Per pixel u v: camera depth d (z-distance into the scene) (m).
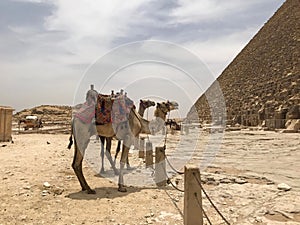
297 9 79.75
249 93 66.56
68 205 6.78
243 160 14.73
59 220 5.88
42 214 6.17
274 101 46.56
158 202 7.20
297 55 58.09
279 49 72.31
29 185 8.23
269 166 12.74
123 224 5.73
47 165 11.47
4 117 22.06
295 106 38.28
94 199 7.29
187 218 5.37
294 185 8.95
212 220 6.00
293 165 13.02
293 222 5.85
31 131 39.50
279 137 28.97
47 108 90.50
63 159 13.23
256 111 51.41
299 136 29.33
